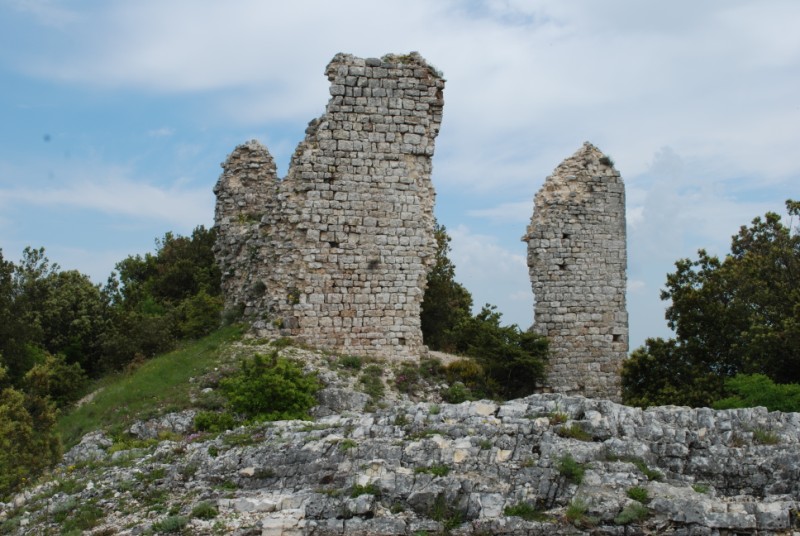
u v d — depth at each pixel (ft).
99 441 98.27
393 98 119.03
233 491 69.87
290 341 114.73
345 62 118.62
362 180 117.80
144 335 147.84
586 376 130.31
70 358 161.58
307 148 117.91
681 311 129.80
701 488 64.13
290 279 116.26
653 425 69.21
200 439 82.07
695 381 120.57
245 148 139.23
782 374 115.96
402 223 118.11
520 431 69.41
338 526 62.95
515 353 125.08
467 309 178.29
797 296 118.83
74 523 70.03
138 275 234.17
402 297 117.29
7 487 87.51
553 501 63.77
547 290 131.34
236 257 133.28
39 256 177.88
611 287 132.67
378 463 67.92
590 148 135.64
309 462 70.85
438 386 113.29
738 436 68.49
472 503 63.46
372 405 104.88
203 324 153.17
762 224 141.79
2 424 96.89
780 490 64.44
